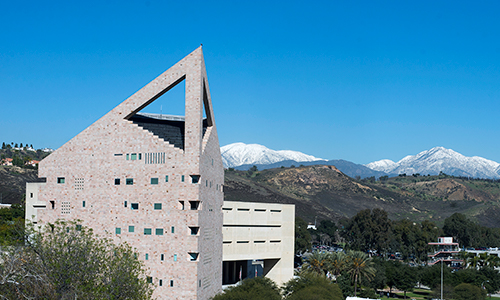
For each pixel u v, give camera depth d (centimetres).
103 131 8619
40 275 5797
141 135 8381
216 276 9469
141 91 8425
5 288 5488
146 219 8219
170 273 8019
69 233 8138
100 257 6862
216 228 9494
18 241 6800
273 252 12750
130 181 8381
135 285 6775
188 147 8081
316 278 10544
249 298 8406
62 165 8819
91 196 8588
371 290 12825
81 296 5909
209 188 8806
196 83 8081
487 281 14762
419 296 14962
